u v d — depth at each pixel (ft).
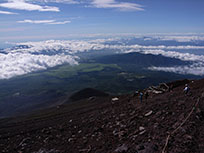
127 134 57.62
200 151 36.63
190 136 42.24
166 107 72.95
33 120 165.48
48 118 161.27
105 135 63.77
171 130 48.78
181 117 56.18
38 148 72.28
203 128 46.16
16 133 113.70
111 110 108.68
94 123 86.43
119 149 46.60
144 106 88.33
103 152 49.96
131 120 70.90
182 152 36.91
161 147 40.57
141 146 42.75
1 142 98.73
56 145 69.67
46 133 93.66
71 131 84.48
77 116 134.82
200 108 60.08
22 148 77.00
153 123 59.36
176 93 100.63
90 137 67.15
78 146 61.67
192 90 95.35
